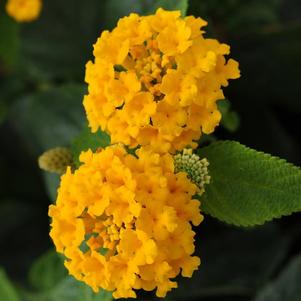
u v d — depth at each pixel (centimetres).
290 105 33
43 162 23
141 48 21
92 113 21
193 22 21
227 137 32
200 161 21
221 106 24
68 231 21
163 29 21
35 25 33
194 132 21
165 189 20
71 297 27
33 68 33
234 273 30
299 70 31
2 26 32
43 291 29
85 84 32
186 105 20
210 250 31
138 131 21
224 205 21
